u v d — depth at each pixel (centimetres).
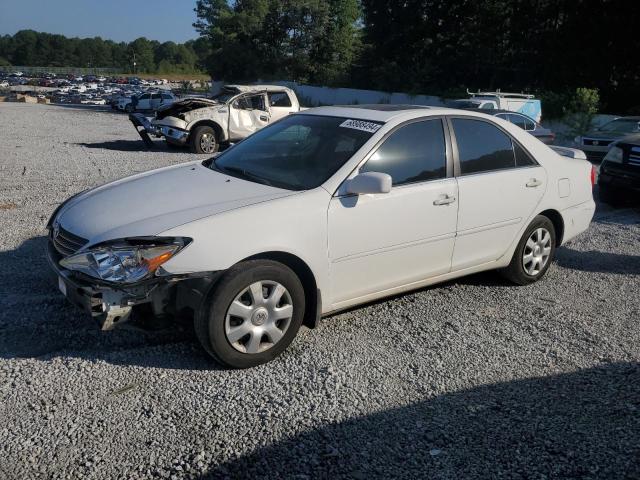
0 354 374
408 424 323
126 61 18962
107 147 1552
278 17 5941
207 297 352
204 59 6488
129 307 343
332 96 4659
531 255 536
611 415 335
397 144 436
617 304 512
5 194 854
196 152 1484
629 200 977
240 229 359
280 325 383
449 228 457
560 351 416
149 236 345
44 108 4025
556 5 3400
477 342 425
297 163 432
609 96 3186
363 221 405
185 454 290
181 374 363
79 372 359
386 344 416
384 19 4772
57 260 377
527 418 331
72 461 281
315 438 307
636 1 2966
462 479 280
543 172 529
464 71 4306
